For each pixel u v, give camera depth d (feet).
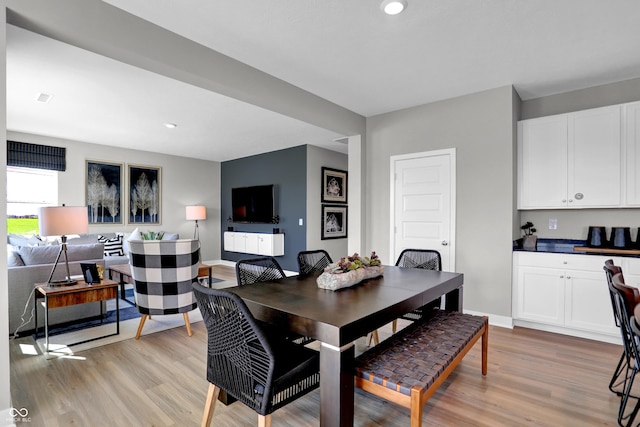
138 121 14.70
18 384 7.36
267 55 9.00
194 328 11.10
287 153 20.75
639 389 7.03
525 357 8.66
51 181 17.74
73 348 9.34
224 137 17.80
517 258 10.87
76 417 6.17
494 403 6.58
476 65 9.61
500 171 11.13
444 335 6.39
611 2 6.73
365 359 5.36
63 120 14.48
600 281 9.54
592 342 9.65
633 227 10.46
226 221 24.94
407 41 8.30
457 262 12.03
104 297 9.87
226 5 6.85
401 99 12.35
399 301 5.75
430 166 12.68
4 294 5.57
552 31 7.82
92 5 6.55
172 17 7.26
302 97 11.36
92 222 18.89
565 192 10.71
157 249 9.48
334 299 5.88
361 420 6.14
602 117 10.14
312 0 6.71
